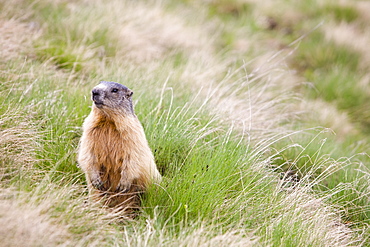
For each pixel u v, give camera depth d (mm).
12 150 17078
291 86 33125
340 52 39812
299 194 18031
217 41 38062
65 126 19797
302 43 41250
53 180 16812
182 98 24219
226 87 25016
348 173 21984
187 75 28156
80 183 17297
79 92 22359
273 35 42312
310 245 15945
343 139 29609
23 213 13469
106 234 14758
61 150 18484
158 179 17406
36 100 20219
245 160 19188
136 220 16703
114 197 17250
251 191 17734
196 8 43125
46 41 27094
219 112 22984
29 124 18891
